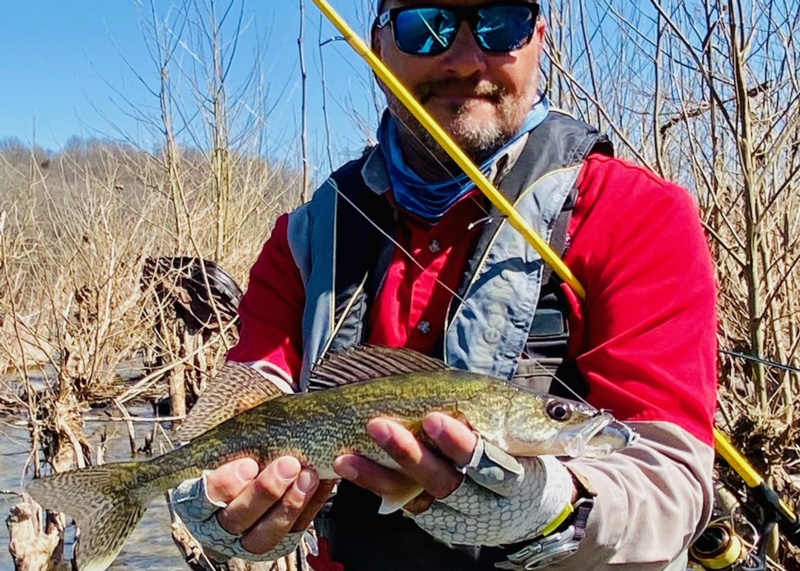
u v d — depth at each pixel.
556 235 0.86
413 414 0.77
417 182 0.92
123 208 3.54
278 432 0.80
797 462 1.60
